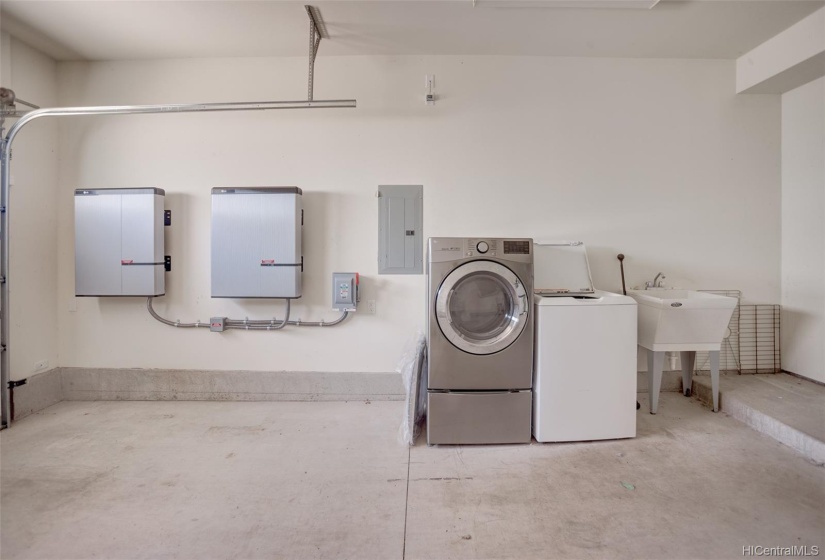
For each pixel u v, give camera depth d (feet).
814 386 9.88
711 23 8.84
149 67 10.51
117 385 10.54
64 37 9.46
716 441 8.11
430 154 10.42
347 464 7.36
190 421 9.18
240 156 10.50
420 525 5.74
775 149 10.62
